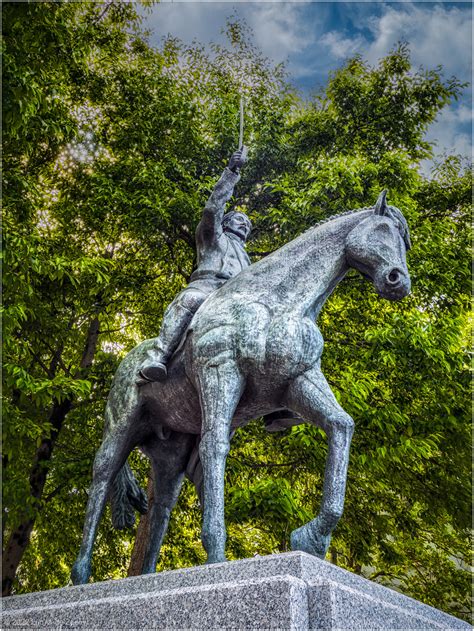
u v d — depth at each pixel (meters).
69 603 3.37
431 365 8.94
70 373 9.72
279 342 4.05
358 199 9.45
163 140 10.55
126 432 4.77
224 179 4.87
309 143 10.54
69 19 9.94
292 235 9.63
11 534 8.88
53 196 10.52
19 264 8.11
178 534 9.83
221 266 4.91
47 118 8.79
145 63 11.18
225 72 11.20
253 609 2.80
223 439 3.97
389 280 4.21
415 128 10.63
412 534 9.77
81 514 9.53
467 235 10.19
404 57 10.50
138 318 10.56
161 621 3.00
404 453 8.41
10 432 7.88
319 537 3.73
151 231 9.73
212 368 4.11
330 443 3.86
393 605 3.15
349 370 8.89
